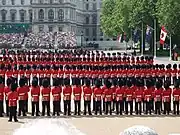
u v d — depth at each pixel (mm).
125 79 43812
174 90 42719
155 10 121500
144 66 62562
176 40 122375
